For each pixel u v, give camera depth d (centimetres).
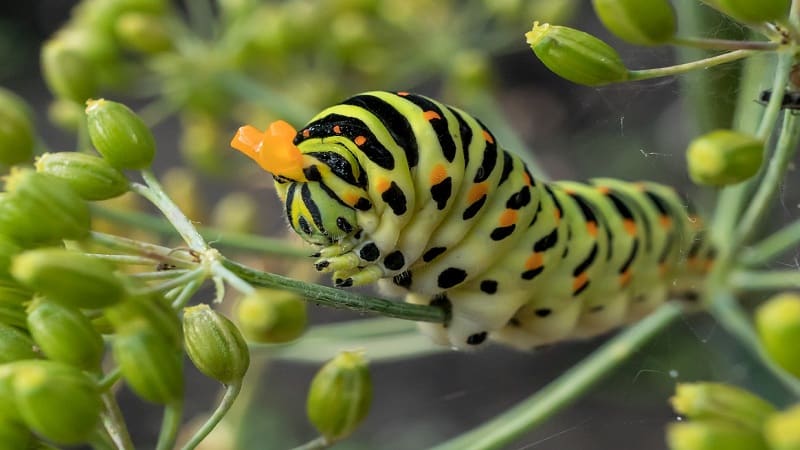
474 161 14
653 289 16
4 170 15
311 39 19
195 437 13
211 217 21
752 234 16
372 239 13
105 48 18
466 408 25
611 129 25
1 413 13
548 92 27
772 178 15
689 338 19
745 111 15
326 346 17
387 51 19
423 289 14
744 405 12
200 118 19
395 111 13
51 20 31
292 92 19
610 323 15
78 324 13
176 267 13
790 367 12
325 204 13
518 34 19
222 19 21
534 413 15
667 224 15
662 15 13
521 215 14
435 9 19
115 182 13
